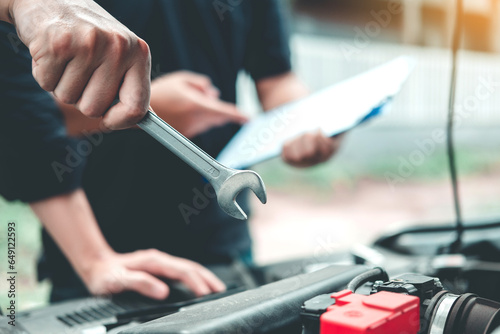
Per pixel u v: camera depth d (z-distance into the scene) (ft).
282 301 1.11
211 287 2.00
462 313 1.10
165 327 0.97
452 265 2.04
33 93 2.38
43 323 1.61
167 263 2.14
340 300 1.09
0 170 2.43
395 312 1.02
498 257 2.42
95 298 1.90
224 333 0.94
